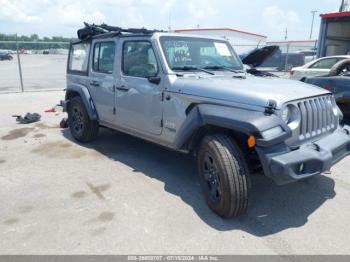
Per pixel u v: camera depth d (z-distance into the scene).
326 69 10.50
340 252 2.84
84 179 4.30
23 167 4.71
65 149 5.54
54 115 8.22
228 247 2.90
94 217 3.36
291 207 3.61
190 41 4.43
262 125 2.94
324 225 3.25
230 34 21.28
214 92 3.44
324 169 3.11
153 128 4.26
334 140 3.45
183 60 4.23
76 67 5.86
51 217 3.36
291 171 2.88
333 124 3.71
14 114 8.33
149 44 4.22
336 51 18.52
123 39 4.67
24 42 13.45
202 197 3.81
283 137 2.96
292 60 21.59
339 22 17.50
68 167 4.72
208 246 2.91
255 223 3.29
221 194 3.20
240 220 3.34
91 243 2.94
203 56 4.51
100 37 5.16
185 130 3.62
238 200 3.12
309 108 3.30
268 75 4.65
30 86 14.23
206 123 3.38
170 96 3.91
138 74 4.43
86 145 5.76
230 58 4.85
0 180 4.26
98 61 5.26
